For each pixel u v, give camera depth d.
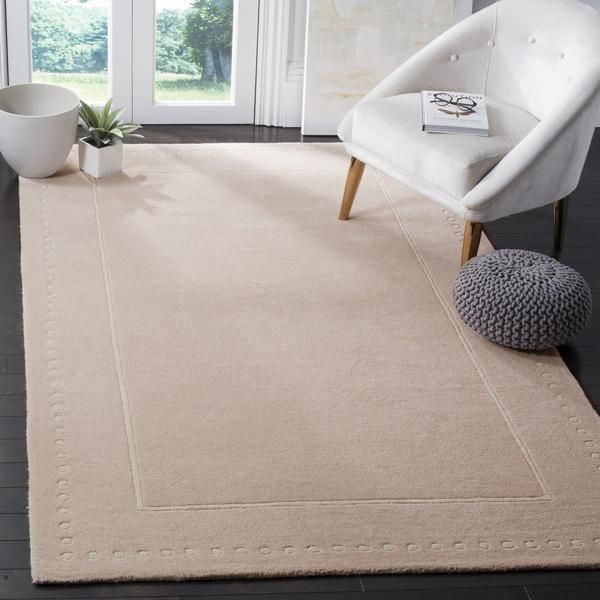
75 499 2.18
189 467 2.29
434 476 2.32
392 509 2.22
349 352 2.74
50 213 3.30
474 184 2.96
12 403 2.47
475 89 3.38
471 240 3.05
